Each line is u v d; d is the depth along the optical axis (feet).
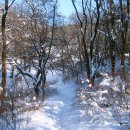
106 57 120.06
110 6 88.58
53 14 98.94
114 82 60.75
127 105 54.34
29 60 103.96
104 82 61.46
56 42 121.19
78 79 116.47
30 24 102.12
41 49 97.09
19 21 106.42
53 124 58.59
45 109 71.41
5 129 47.73
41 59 95.30
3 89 59.16
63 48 167.53
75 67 140.56
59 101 86.58
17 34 104.99
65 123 59.52
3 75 66.85
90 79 83.51
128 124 48.08
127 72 80.59
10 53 106.52
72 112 65.62
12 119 49.83
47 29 101.55
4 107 52.90
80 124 55.26
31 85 106.32
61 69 180.34
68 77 136.77
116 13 91.20
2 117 50.26
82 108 62.95
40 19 100.01
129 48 96.99
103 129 49.24
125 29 84.79
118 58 102.94
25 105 64.49
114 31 88.84
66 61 163.53
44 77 91.97
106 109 56.44
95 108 57.72
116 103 56.39
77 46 171.42
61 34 144.15
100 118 53.62
